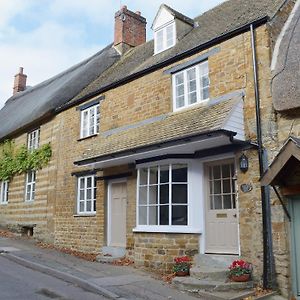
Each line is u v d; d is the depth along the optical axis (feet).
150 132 35.96
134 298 24.09
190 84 35.88
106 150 39.32
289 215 25.84
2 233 58.49
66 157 49.80
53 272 31.45
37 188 55.11
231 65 31.78
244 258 27.86
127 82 42.47
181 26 43.50
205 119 30.50
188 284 26.30
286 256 25.57
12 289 25.61
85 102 48.75
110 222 41.50
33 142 59.26
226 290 25.66
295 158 23.65
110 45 62.54
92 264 35.70
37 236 52.95
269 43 29.43
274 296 25.04
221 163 31.32
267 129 27.91
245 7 39.50
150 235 33.22
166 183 33.30
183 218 32.14
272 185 25.54
